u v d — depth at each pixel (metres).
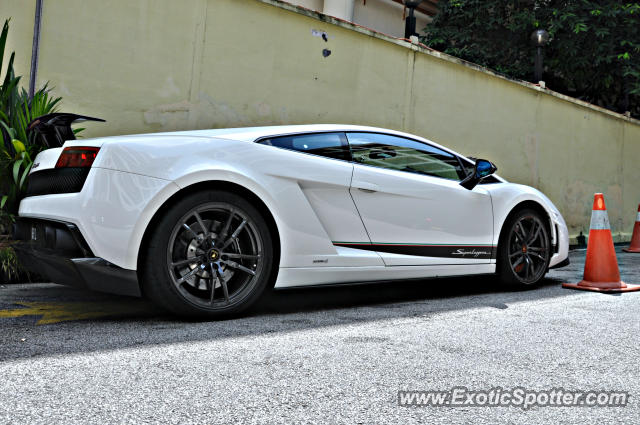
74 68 4.11
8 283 3.38
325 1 8.77
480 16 9.94
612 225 9.48
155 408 1.35
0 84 3.85
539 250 3.76
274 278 2.63
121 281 2.25
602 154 9.24
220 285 2.49
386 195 2.99
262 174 2.58
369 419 1.33
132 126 4.38
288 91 5.32
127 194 2.26
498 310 2.86
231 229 2.53
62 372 1.63
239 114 4.98
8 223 3.36
